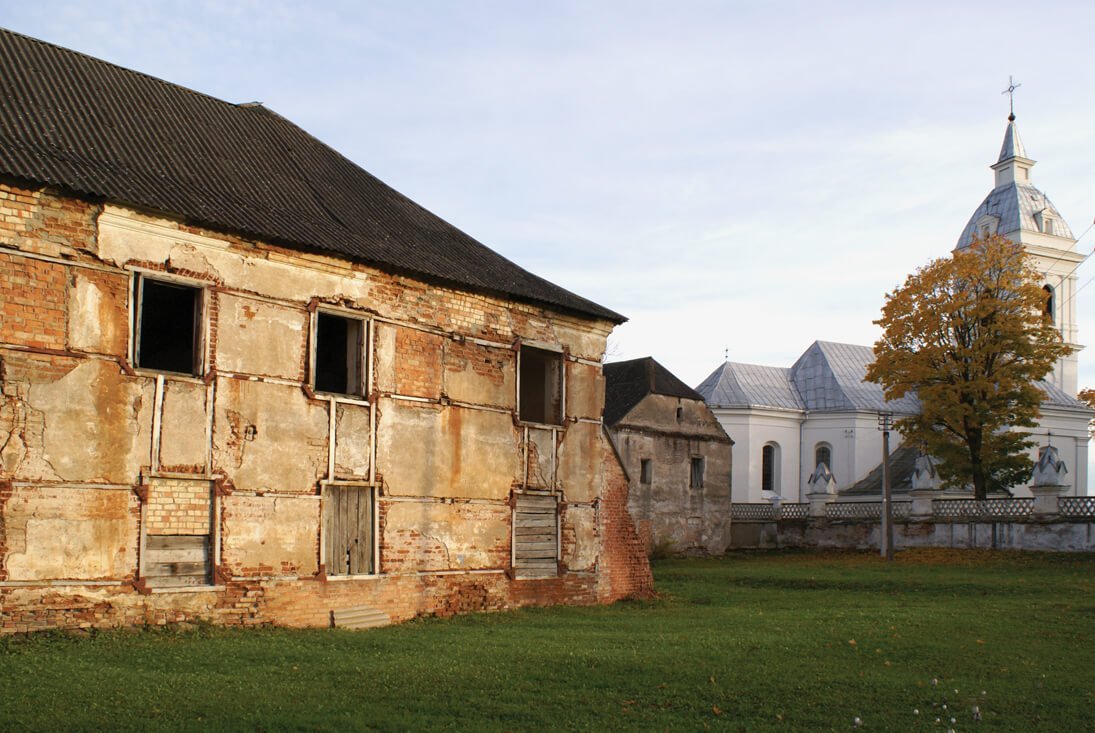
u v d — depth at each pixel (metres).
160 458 16.91
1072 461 61.25
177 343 19.69
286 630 17.59
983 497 46.66
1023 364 47.00
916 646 16.42
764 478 63.62
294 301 19.08
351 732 10.06
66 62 21.02
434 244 23.52
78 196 16.19
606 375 52.84
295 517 18.72
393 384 20.64
